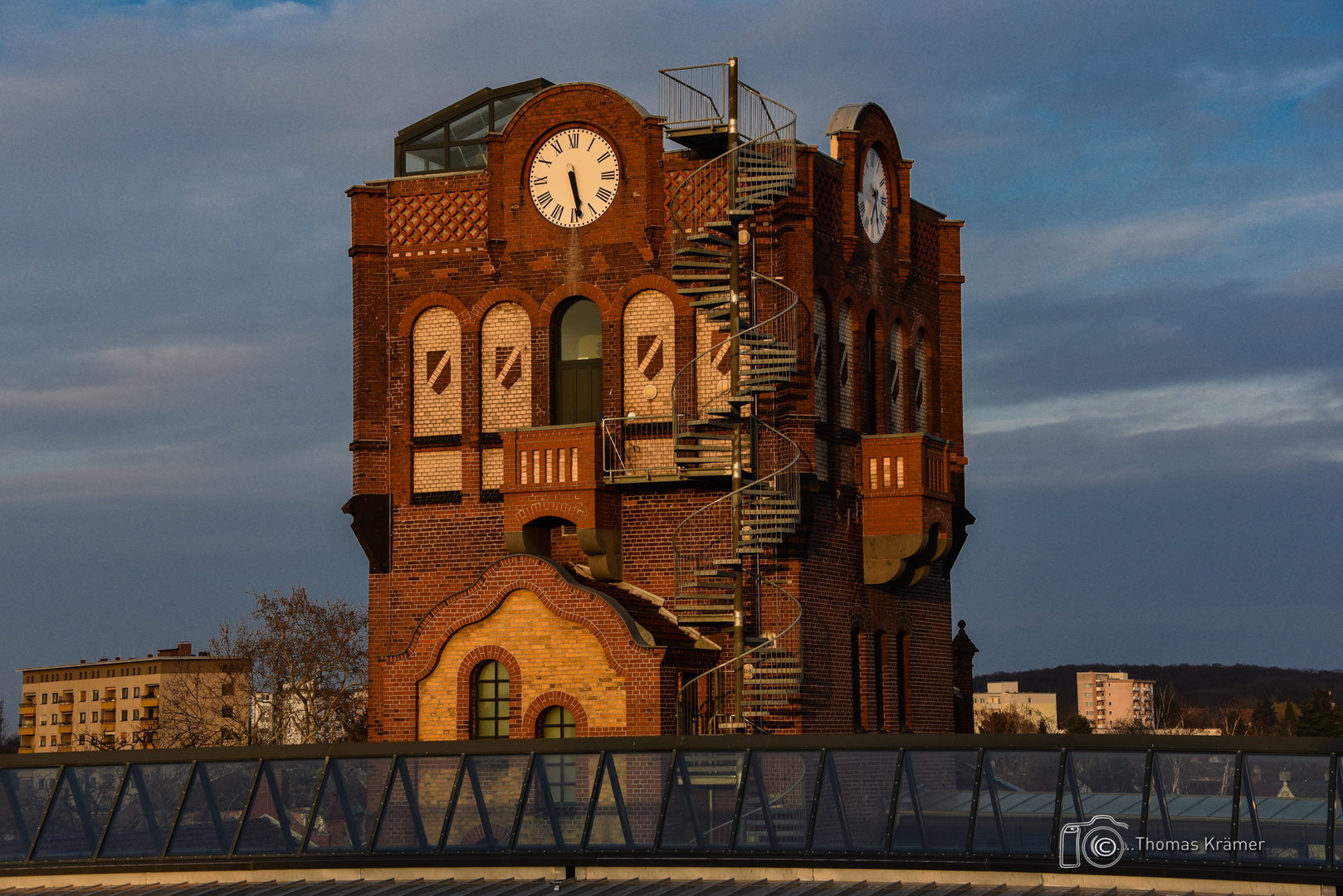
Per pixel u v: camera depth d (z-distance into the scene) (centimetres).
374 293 4556
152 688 15288
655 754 2752
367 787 2839
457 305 4500
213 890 2647
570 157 4447
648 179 4369
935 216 4966
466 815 2770
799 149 4297
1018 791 2520
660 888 2455
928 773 2578
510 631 4019
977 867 2459
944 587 4938
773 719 4159
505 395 4456
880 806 2578
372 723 4447
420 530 4478
